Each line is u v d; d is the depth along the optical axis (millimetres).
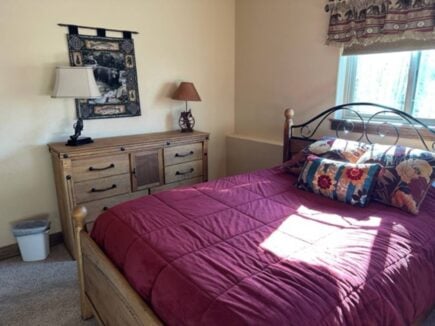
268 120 3439
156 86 3162
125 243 1468
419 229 1569
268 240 1411
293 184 2238
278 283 1090
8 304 2031
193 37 3316
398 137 2398
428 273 1388
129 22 2877
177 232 1486
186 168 3096
